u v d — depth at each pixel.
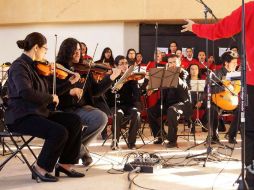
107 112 5.51
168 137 6.18
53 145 3.78
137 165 4.29
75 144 4.02
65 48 4.60
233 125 6.45
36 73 3.91
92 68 4.92
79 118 4.05
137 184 3.72
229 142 6.54
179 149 5.93
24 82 3.68
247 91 2.94
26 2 10.67
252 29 2.91
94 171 4.31
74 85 4.43
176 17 10.19
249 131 2.96
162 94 6.52
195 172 4.24
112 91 5.44
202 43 10.81
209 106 5.00
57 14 10.57
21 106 3.79
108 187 3.61
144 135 7.68
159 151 5.74
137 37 10.89
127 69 5.59
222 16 10.00
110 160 4.98
